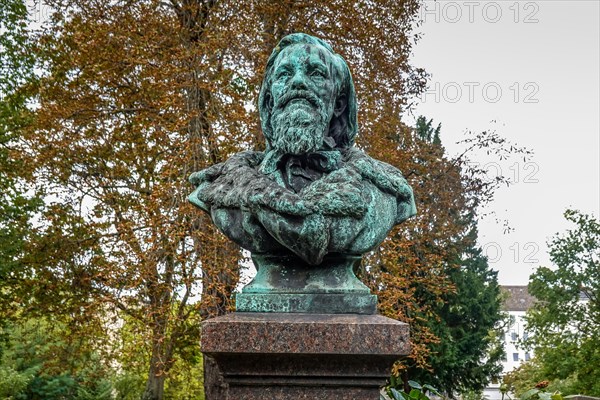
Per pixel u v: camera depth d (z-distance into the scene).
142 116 10.79
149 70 10.71
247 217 3.00
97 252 12.76
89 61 11.47
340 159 3.23
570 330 21.97
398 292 10.63
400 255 11.50
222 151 10.40
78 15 12.48
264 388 2.76
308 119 3.09
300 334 2.71
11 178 14.52
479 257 20.88
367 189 3.05
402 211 3.24
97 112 11.59
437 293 12.69
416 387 4.73
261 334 2.71
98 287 12.44
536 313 22.78
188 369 15.01
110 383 19.80
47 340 14.20
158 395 14.87
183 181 10.09
